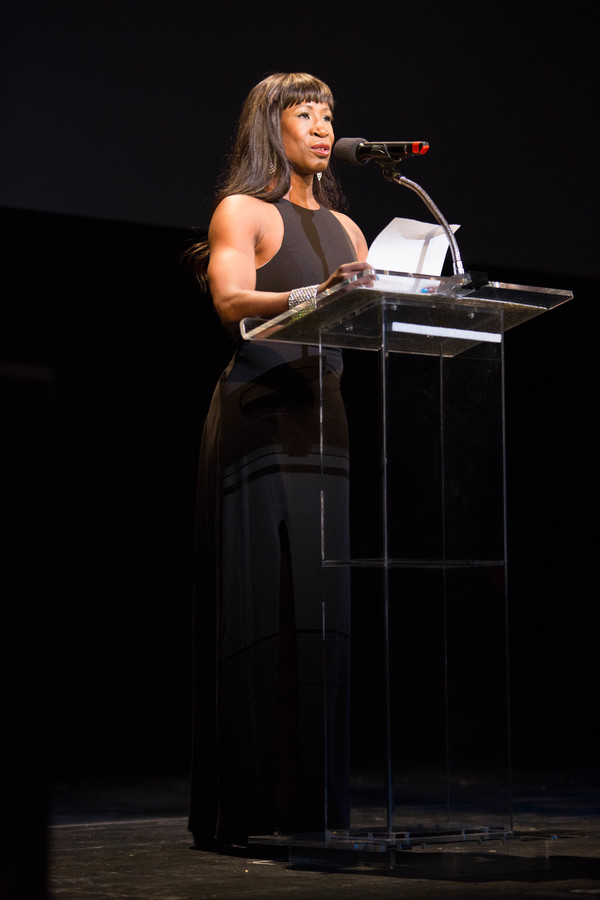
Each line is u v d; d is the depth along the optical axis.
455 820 3.71
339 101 8.07
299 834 4.30
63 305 10.19
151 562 11.40
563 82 9.05
